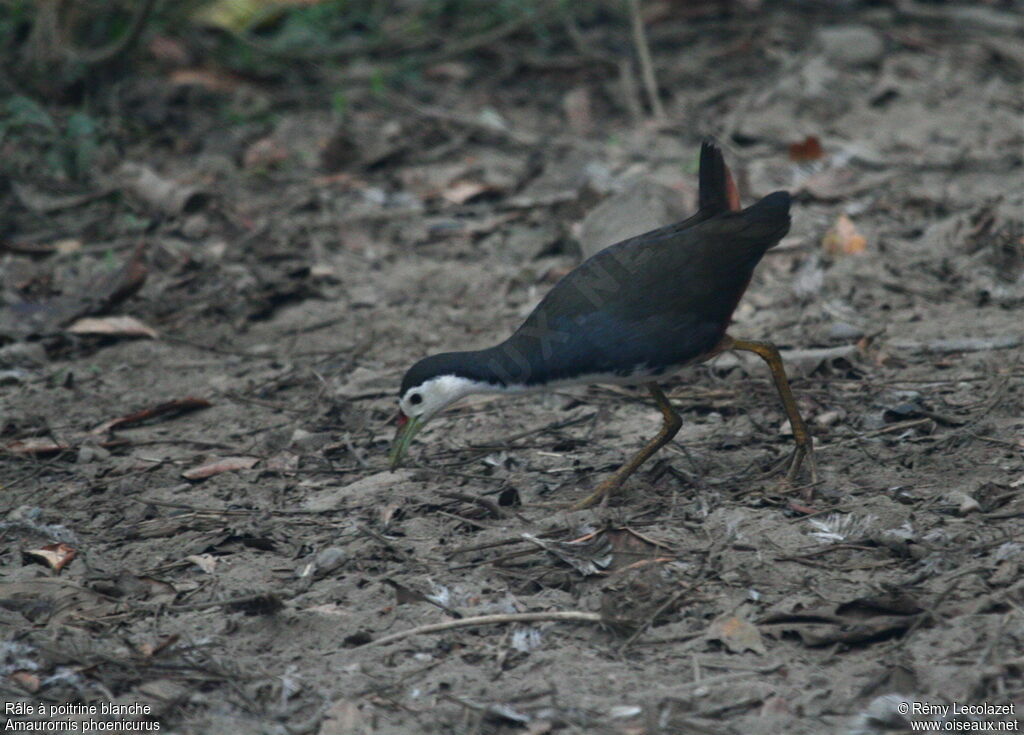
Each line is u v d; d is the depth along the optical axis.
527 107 17.61
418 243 13.95
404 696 6.75
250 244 13.98
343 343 11.90
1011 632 6.84
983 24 19.41
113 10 18.19
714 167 8.77
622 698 6.61
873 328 11.19
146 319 12.59
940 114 16.53
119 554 8.52
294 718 6.64
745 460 9.16
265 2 19.48
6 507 9.27
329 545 8.40
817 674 6.70
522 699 6.64
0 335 12.15
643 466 9.21
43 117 15.20
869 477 8.74
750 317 11.74
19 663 7.20
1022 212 13.31
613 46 18.98
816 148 14.93
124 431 10.49
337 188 15.42
